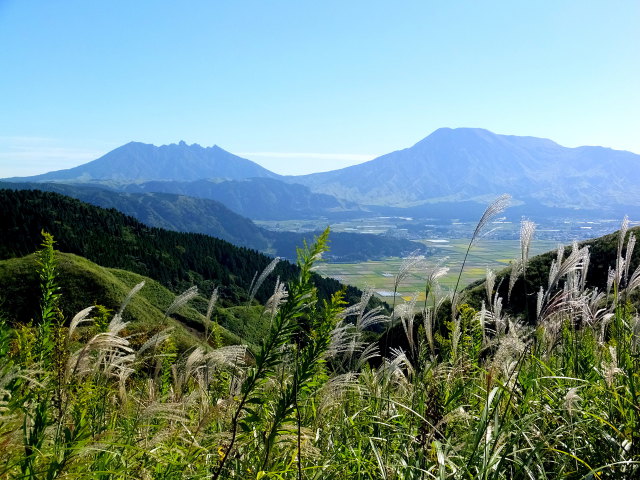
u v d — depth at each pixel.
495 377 3.05
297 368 2.64
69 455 2.21
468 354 4.53
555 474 3.11
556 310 3.38
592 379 3.87
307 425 3.60
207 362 3.73
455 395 3.46
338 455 3.45
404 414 3.79
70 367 3.00
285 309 2.54
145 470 2.74
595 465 3.02
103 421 3.42
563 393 3.58
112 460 2.75
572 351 4.32
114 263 98.12
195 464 3.04
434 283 4.34
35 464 2.30
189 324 45.28
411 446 3.37
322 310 2.64
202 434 3.16
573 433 3.12
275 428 2.60
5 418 2.13
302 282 2.55
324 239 2.57
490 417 2.96
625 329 4.12
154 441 2.91
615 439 3.11
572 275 4.23
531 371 3.59
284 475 2.80
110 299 47.59
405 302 4.34
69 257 55.75
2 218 99.38
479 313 4.35
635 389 3.24
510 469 3.10
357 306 4.12
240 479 2.90
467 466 2.74
